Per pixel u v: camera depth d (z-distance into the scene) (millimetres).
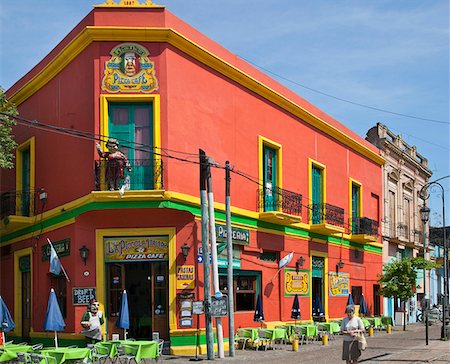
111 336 18594
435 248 49656
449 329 28656
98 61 18672
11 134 23859
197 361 17234
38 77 21734
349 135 32156
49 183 21062
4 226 22547
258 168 23062
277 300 23766
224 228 20594
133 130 18734
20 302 23047
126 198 18000
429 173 46438
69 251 19297
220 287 20406
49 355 13234
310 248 26703
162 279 19047
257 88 23219
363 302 30344
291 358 18078
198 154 19812
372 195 35250
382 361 16844
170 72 18969
